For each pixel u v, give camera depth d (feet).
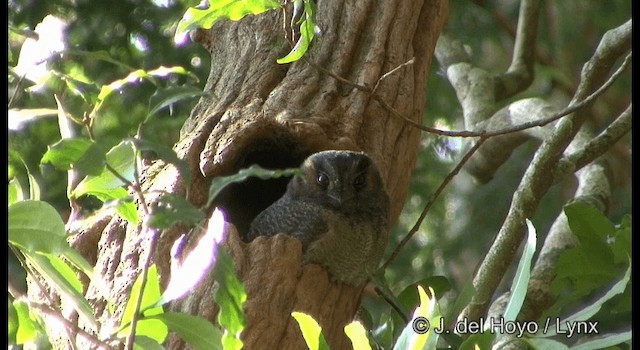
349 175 35.40
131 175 23.52
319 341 24.94
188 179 21.17
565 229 43.52
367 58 38.29
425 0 41.45
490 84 52.49
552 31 70.85
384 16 39.45
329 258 33.27
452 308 33.50
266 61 38.09
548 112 47.73
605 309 48.88
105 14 48.47
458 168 36.45
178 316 22.63
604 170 49.11
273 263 30.40
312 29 29.32
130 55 48.98
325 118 36.50
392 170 37.93
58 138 46.39
